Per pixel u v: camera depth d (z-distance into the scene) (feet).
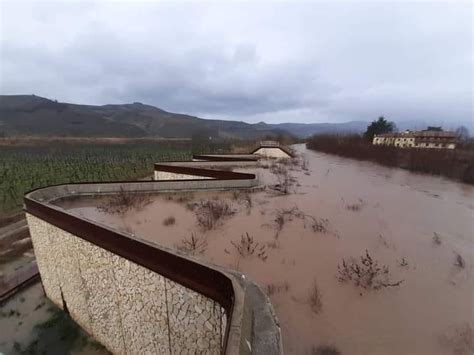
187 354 13.97
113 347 19.63
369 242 21.62
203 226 23.98
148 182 34.53
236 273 12.64
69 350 20.38
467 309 13.62
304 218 26.91
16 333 22.09
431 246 21.03
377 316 13.02
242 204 31.14
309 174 54.95
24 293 27.30
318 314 13.05
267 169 58.23
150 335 16.02
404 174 57.72
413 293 14.94
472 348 11.14
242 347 7.10
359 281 15.84
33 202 24.45
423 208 31.48
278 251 19.65
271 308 10.24
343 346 11.12
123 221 24.86
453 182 48.91
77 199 30.94
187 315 13.47
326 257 18.88
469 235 23.35
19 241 38.27
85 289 20.70
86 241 19.33
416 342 11.43
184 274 13.23
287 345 11.14
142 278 15.62
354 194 37.78
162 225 24.13
